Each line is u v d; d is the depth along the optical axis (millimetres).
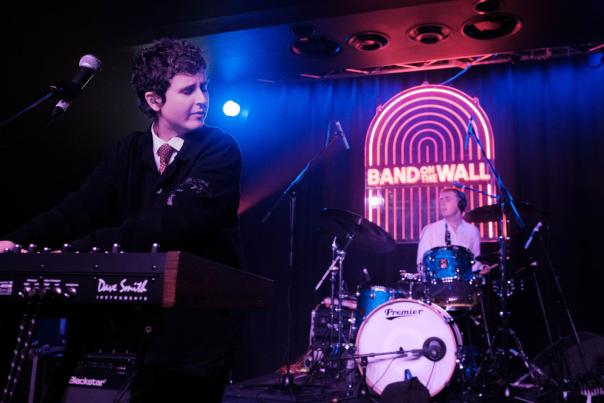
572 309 5406
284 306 6082
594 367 3977
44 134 4109
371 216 6098
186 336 1263
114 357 2447
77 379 2459
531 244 5578
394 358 3637
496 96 6027
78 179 4422
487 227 5777
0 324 1273
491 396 3809
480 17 4801
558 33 5039
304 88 6527
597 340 4156
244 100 6328
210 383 1277
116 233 1104
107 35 4672
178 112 1390
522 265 5543
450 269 3932
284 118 6492
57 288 950
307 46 5379
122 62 4867
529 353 5398
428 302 3953
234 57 5590
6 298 979
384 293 4547
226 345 1325
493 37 5121
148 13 4859
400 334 3674
